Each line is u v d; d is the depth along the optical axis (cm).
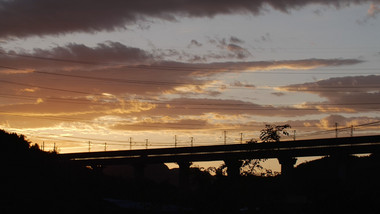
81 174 6200
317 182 4056
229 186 3816
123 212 4259
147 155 9369
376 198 3850
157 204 4584
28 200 4050
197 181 3959
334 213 3809
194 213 3969
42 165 5634
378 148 7238
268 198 3956
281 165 7356
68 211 3984
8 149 5612
